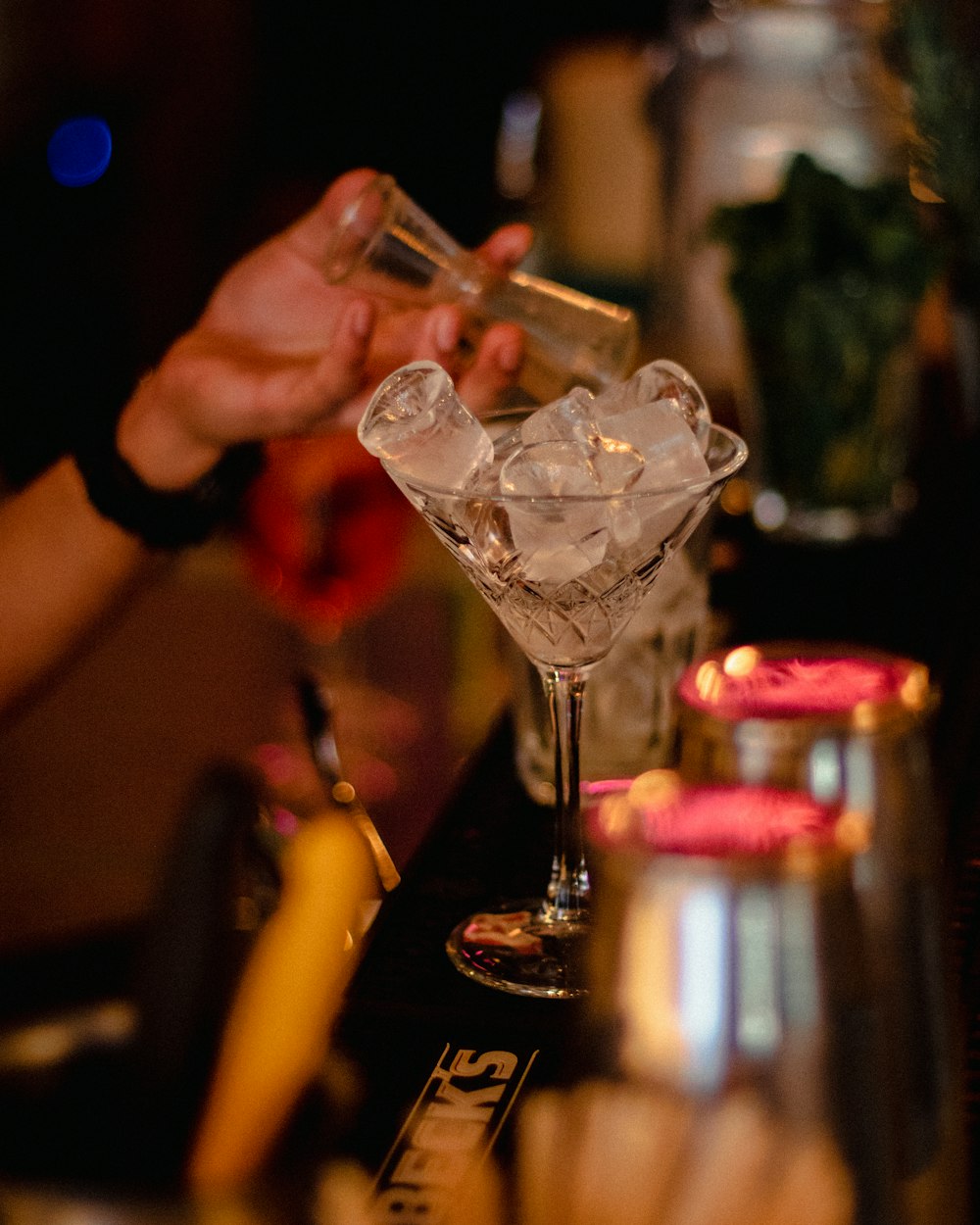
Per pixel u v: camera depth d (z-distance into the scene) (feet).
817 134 5.61
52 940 2.18
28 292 8.27
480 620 6.01
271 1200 1.56
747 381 4.08
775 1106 1.59
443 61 10.25
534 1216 1.67
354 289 3.10
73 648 3.78
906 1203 1.66
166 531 3.62
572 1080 1.66
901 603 3.63
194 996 1.64
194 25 9.75
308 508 4.85
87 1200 1.52
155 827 6.09
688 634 2.93
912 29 4.10
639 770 2.94
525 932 2.48
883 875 1.76
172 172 9.69
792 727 1.80
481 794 2.95
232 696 6.88
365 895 2.55
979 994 2.28
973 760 2.89
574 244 7.47
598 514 2.34
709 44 5.75
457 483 2.45
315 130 10.31
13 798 6.23
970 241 4.12
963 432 4.79
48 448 7.06
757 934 1.58
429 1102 2.13
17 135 9.32
